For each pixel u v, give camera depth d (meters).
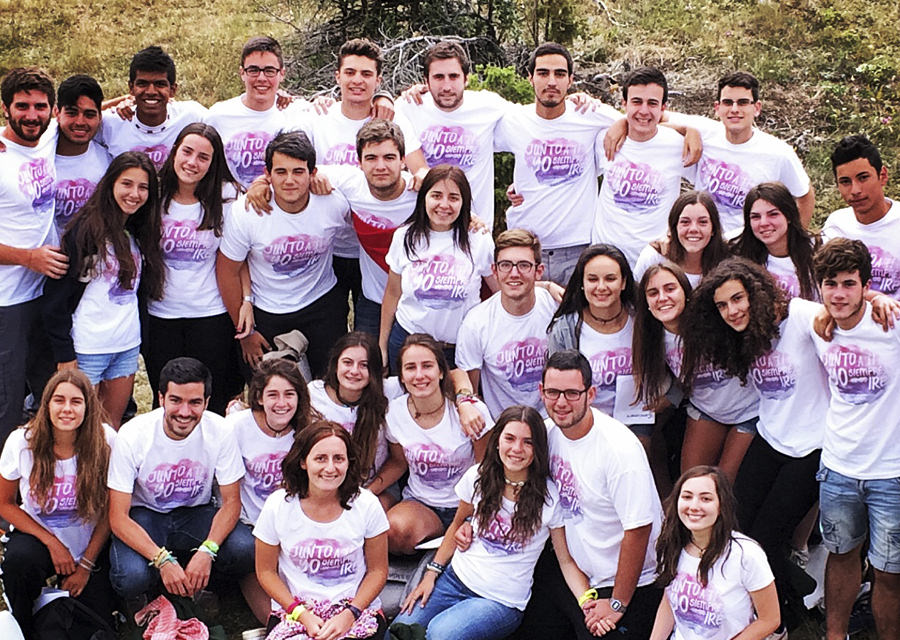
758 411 6.25
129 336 6.79
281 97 7.71
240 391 7.49
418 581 6.09
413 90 7.61
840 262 5.46
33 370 7.14
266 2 13.38
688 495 5.33
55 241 6.99
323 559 5.77
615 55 12.06
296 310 7.07
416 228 6.64
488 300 6.61
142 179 6.57
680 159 7.38
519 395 6.71
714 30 12.55
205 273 6.99
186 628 5.93
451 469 6.35
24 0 13.51
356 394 6.33
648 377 6.29
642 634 5.76
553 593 6.00
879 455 5.58
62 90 6.85
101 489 5.93
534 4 11.74
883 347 5.52
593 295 6.21
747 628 5.33
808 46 12.33
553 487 5.86
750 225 6.37
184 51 12.55
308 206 6.82
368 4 11.62
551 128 7.48
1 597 6.14
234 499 6.18
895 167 10.63
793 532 6.48
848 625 5.96
